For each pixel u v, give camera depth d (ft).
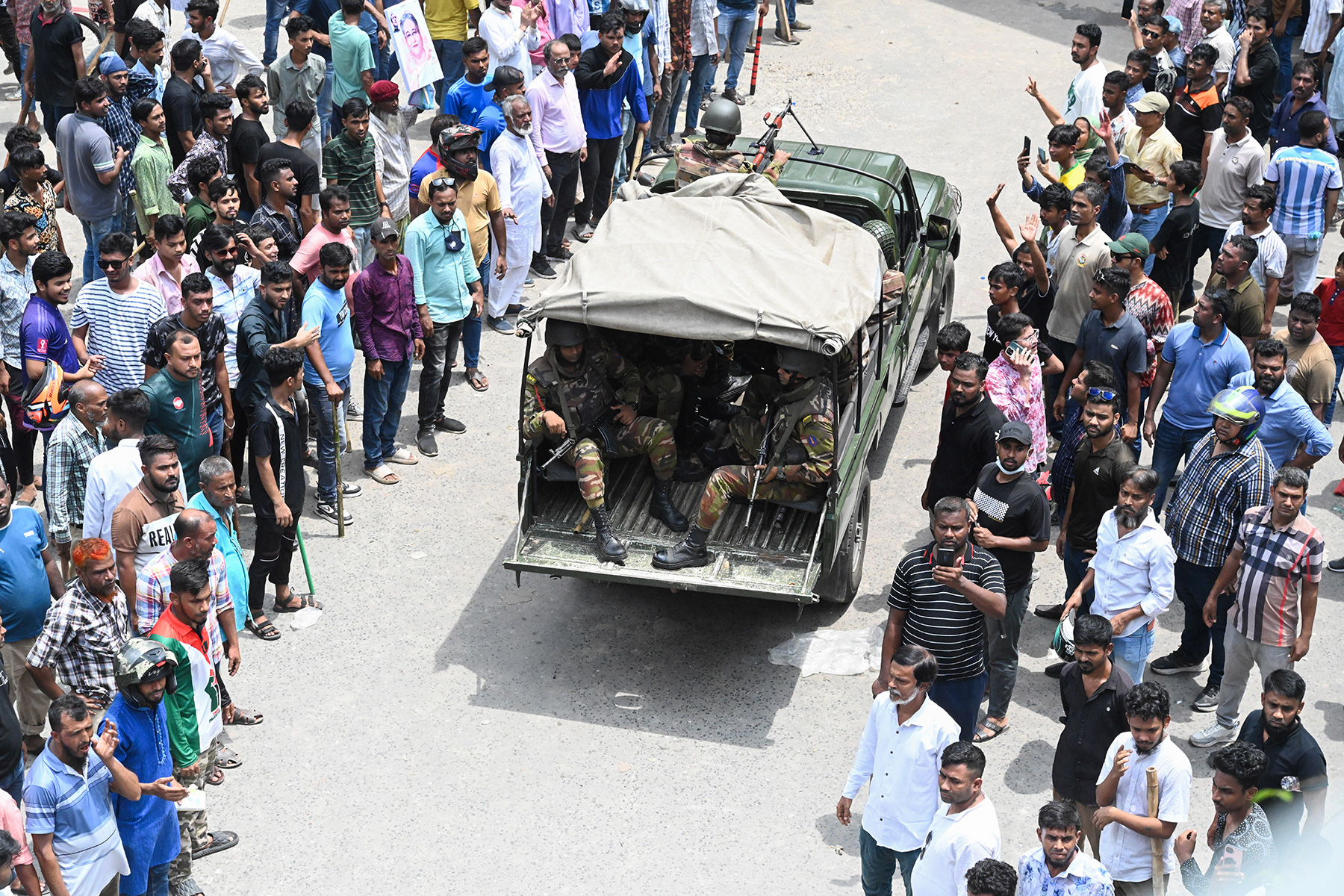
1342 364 34.09
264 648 26.71
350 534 30.60
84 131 35.81
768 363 25.71
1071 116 43.83
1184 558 25.18
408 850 21.77
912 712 18.56
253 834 22.04
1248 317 31.53
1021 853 22.00
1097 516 25.48
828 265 26.48
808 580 24.11
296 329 30.89
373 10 49.44
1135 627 23.47
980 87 57.41
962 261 44.24
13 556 22.08
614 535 25.75
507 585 29.12
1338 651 27.20
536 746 24.29
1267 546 22.70
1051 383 33.19
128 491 24.08
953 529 20.63
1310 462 27.48
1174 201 36.29
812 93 56.34
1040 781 23.68
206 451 26.94
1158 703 18.24
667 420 26.76
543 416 25.02
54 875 18.07
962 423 26.22
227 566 23.72
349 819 22.40
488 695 25.63
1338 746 24.43
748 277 24.84
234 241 29.86
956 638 21.27
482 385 36.63
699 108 52.54
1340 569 29.71
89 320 28.96
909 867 19.51
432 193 31.81
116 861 18.89
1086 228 31.19
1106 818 18.95
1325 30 53.31
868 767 19.51
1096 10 67.10
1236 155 38.04
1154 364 30.50
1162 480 30.19
